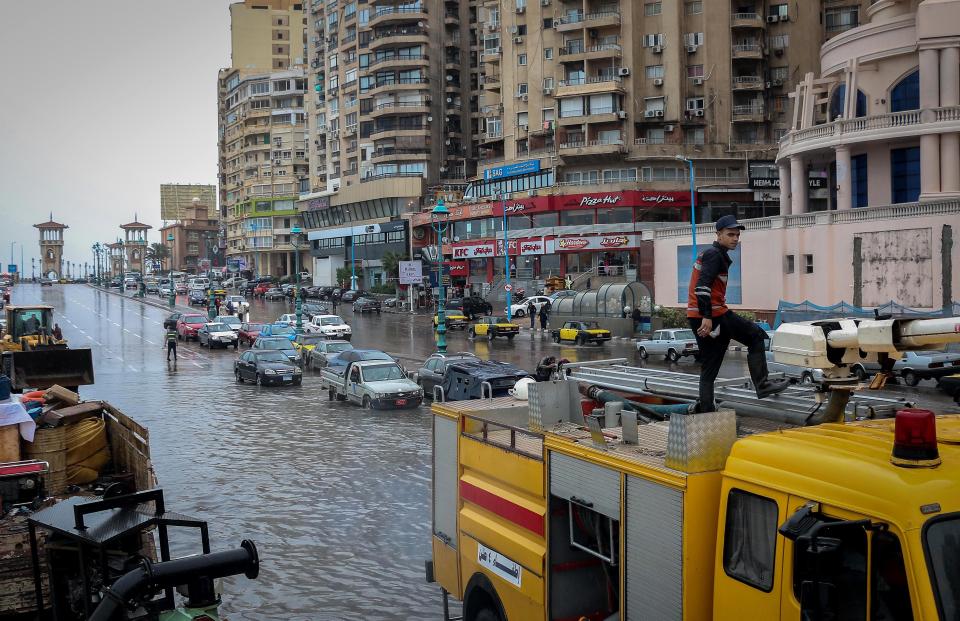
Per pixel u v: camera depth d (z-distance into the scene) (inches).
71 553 253.1
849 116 1744.6
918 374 933.8
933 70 1624.0
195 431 818.8
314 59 4569.4
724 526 180.4
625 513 201.8
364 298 2847.0
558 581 231.0
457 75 3993.6
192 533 478.3
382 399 928.3
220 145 5895.7
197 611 203.3
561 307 1910.7
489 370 828.0
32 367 562.3
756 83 2758.4
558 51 2940.5
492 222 3088.1
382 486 577.6
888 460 157.3
